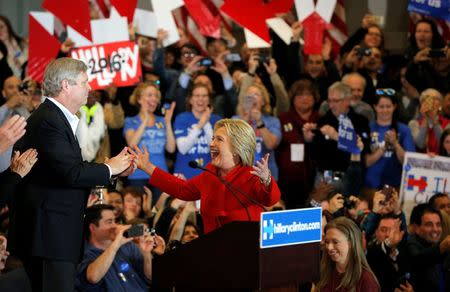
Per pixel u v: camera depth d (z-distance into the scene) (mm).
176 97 17188
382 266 13102
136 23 18016
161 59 17438
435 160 16016
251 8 17328
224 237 7500
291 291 7840
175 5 17562
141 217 14750
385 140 16609
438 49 18016
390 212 14031
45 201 8055
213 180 8844
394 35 19875
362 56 18125
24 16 19547
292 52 18250
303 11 18094
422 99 17125
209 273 7590
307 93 16719
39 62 16625
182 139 16297
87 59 16469
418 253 13211
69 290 8125
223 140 8703
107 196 14461
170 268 7848
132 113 16531
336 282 10297
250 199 8375
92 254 11102
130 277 11383
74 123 8289
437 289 13133
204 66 17219
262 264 7277
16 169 7809
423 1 18188
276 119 16734
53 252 8016
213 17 17922
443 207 15250
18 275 8547
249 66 17203
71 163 7965
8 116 16406
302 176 16594
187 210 13125
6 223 13289
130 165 8602
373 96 17719
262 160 8188
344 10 19859
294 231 7570
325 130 16328
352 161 16344
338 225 10227
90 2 18203
